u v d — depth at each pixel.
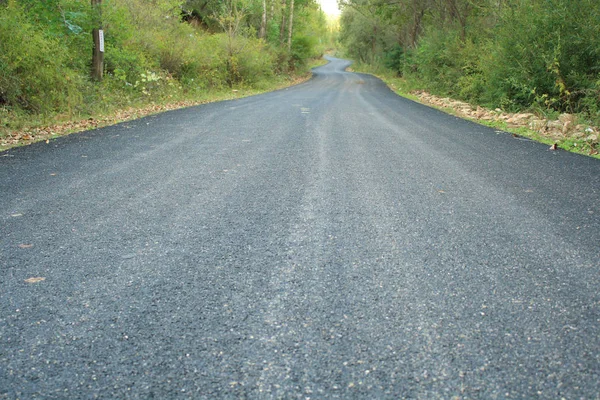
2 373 1.69
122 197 4.01
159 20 19.78
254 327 2.01
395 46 45.22
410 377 1.68
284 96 19.11
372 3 35.94
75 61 12.41
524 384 1.64
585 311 2.16
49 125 8.77
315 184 4.54
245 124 9.23
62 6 12.53
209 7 33.59
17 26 9.55
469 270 2.61
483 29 21.50
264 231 3.21
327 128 8.87
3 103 9.38
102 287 2.36
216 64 22.55
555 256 2.83
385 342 1.90
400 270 2.60
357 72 59.34
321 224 3.37
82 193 4.12
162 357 1.79
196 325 2.02
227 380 1.66
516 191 4.43
